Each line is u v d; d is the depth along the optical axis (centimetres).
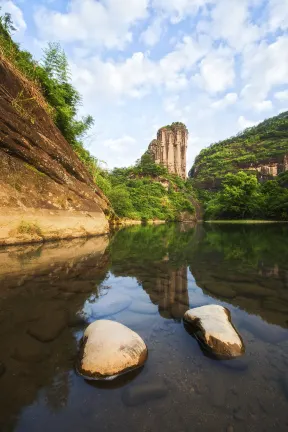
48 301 288
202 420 122
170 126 10500
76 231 1013
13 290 330
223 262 529
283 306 267
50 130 979
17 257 570
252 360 170
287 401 133
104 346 169
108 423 121
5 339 201
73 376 156
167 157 10012
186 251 713
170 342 195
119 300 292
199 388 144
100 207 1292
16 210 761
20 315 248
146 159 8594
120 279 389
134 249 754
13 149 771
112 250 726
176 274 421
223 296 302
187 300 291
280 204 3722
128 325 225
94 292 324
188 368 162
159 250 736
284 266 479
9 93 785
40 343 196
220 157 9900
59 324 229
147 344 193
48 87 1054
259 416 124
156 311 259
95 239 1016
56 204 932
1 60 757
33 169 849
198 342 195
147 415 126
